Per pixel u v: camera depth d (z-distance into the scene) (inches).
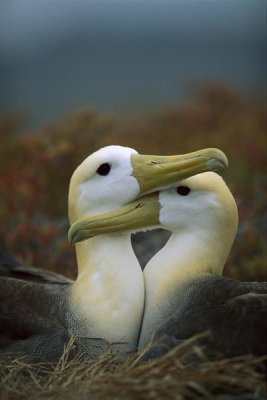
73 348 349.1
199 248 360.5
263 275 476.1
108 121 630.5
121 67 1681.8
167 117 753.6
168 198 360.5
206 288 348.2
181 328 338.6
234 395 318.3
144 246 488.1
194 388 314.8
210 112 757.9
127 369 320.5
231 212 361.4
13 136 689.6
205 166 351.3
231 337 328.8
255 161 614.9
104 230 357.1
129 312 354.9
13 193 572.1
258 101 821.9
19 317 362.6
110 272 358.9
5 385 328.8
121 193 359.9
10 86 1477.6
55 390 319.3
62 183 588.7
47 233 515.8
